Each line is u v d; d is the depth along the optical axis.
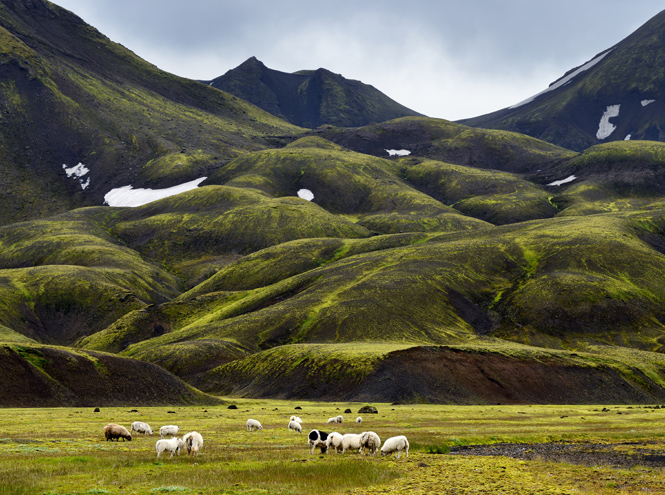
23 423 48.34
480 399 101.50
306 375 113.75
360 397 100.00
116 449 32.69
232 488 21.47
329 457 30.52
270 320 160.38
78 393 79.00
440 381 104.12
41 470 23.80
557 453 34.59
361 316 151.50
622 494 21.38
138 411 69.00
